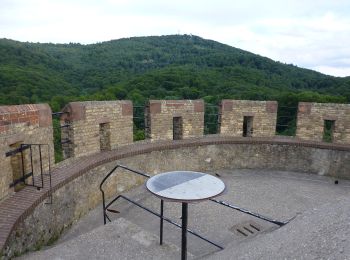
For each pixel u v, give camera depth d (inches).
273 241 129.3
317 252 104.4
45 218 205.5
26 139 214.8
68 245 169.6
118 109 336.8
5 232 151.9
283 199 324.2
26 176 212.4
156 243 176.1
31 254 162.4
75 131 286.8
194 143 388.5
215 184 126.3
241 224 264.5
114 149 336.5
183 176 136.4
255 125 431.8
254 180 381.1
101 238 177.8
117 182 321.4
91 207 282.5
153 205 302.5
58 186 221.6
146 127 380.8
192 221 268.7
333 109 401.7
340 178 392.2
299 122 424.8
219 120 430.6
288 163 416.2
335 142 408.2
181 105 393.4
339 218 126.3
